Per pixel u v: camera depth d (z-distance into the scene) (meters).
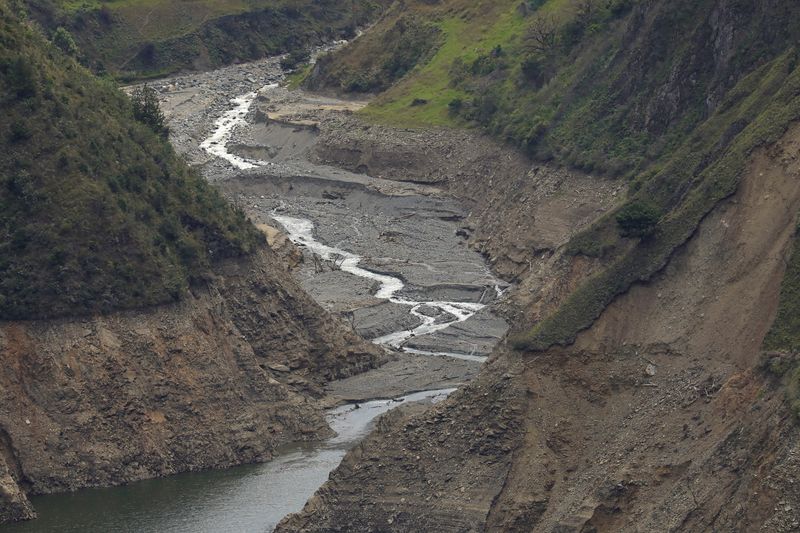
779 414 90.12
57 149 130.25
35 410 120.25
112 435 122.31
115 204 130.75
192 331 130.88
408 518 102.94
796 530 84.56
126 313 127.38
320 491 106.69
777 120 113.62
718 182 113.62
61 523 111.31
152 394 125.69
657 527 92.25
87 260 126.56
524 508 100.88
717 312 106.31
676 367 105.44
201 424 126.94
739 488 89.62
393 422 109.94
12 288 122.69
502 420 105.88
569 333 109.62
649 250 113.00
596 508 96.62
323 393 144.00
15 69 131.38
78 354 123.31
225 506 114.56
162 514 113.00
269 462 126.69
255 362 134.38
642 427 101.81
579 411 106.25
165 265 131.62
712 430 96.94
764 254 106.94
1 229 124.75
